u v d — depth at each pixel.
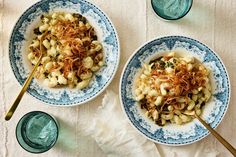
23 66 0.95
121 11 0.98
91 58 0.95
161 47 0.94
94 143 0.97
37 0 0.98
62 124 0.97
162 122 0.94
